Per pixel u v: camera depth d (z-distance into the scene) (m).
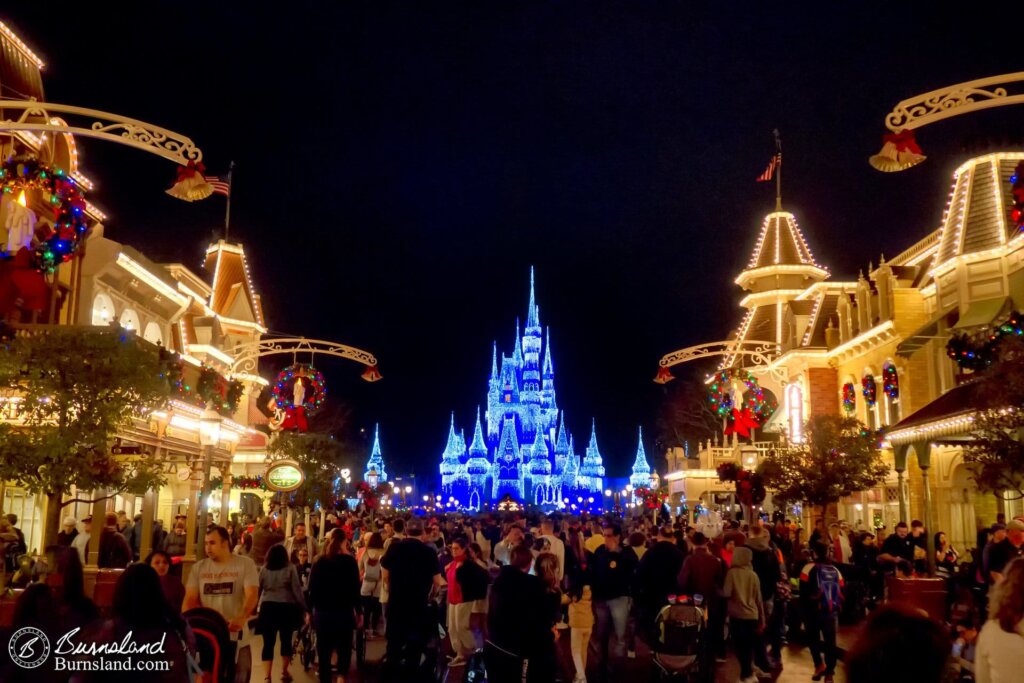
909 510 32.62
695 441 69.12
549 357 190.75
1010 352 16.05
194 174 13.25
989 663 5.90
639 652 17.25
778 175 55.41
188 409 22.66
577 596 13.73
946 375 31.02
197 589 10.31
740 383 34.53
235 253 47.81
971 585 17.64
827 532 22.61
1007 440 16.06
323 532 28.31
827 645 14.20
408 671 13.87
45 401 14.87
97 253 27.05
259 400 31.52
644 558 14.98
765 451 42.47
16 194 15.55
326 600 12.80
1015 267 27.81
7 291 15.29
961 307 28.94
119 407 14.89
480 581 14.23
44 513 25.78
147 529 21.44
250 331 46.25
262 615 13.02
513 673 9.52
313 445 32.56
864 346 37.50
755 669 15.36
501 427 188.25
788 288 52.06
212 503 37.25
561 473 179.88
